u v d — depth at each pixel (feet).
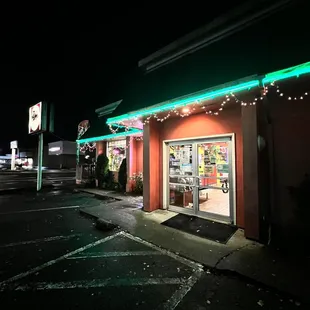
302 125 14.12
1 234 15.99
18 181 54.95
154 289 9.36
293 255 12.11
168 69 21.86
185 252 12.64
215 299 8.73
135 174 33.91
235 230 16.03
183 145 21.08
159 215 20.26
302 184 13.42
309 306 8.24
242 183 16.55
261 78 12.27
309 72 11.17
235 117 17.13
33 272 10.62
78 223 18.72
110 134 35.42
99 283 9.74
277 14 15.35
